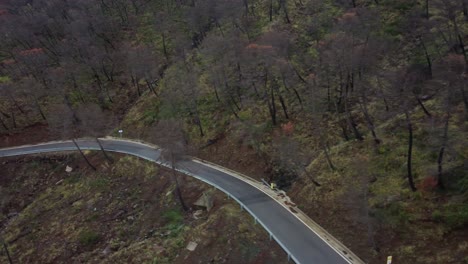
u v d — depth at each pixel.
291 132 51.41
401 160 38.16
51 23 86.81
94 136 65.38
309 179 43.34
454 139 36.06
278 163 48.56
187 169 53.47
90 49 80.06
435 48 50.06
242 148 53.72
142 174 55.84
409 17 55.91
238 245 36.94
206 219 42.59
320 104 52.28
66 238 49.22
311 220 38.94
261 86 59.69
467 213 30.73
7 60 85.75
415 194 34.25
